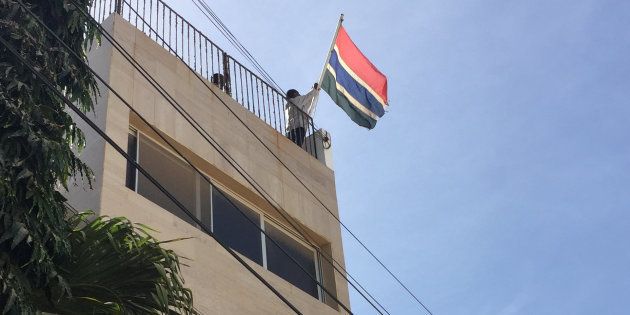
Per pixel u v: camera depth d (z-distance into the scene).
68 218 8.79
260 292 13.03
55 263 7.73
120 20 13.54
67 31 9.26
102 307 8.02
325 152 17.05
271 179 14.91
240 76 15.69
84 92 9.20
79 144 8.83
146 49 13.68
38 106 8.21
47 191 7.81
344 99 18.20
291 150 15.92
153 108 13.11
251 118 15.31
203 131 13.91
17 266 7.31
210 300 11.98
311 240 15.34
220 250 12.77
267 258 13.99
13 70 8.23
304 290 14.51
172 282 8.20
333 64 18.27
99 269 8.01
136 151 12.49
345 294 15.02
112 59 12.80
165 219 12.00
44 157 7.82
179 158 13.25
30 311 6.96
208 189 13.50
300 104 17.64
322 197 16.02
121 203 11.36
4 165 7.50
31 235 7.30
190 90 14.13
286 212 14.87
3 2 8.68
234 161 14.22
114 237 8.26
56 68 8.89
